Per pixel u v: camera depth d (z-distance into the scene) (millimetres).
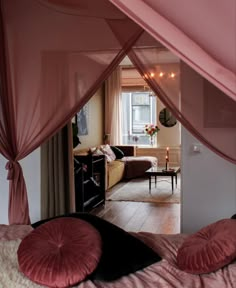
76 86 2695
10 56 2760
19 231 2381
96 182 5668
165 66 2725
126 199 6266
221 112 2885
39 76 2732
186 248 1951
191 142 3490
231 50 878
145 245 2016
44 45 2711
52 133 2775
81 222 2004
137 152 9594
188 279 1754
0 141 2791
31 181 3879
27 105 2770
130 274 1807
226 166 3436
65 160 3941
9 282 1707
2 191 3789
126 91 9586
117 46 2621
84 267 1728
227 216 3465
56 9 2645
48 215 3828
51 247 1842
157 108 9547
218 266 1801
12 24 2742
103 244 1907
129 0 927
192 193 3527
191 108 2859
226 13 869
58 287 1678
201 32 890
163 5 911
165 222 4820
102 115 9336
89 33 2641
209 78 921
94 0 2520
